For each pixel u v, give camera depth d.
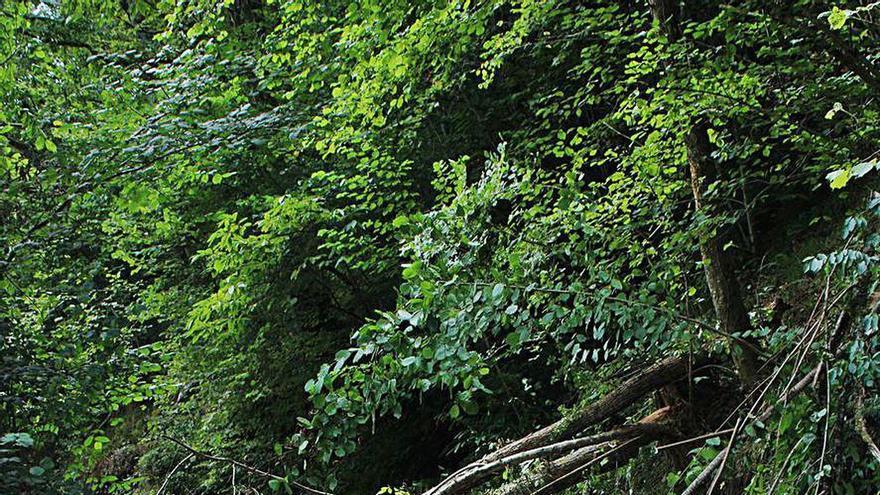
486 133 8.24
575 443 4.21
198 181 8.08
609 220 4.42
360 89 6.15
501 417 6.89
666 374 4.52
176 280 9.92
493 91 8.14
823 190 6.22
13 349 5.44
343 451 3.09
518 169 4.29
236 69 7.94
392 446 8.52
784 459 3.08
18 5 6.62
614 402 4.60
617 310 3.43
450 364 3.01
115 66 8.05
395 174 7.13
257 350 8.86
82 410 5.49
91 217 6.57
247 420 9.12
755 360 4.08
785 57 4.62
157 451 10.06
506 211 5.37
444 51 5.91
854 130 4.34
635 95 4.96
